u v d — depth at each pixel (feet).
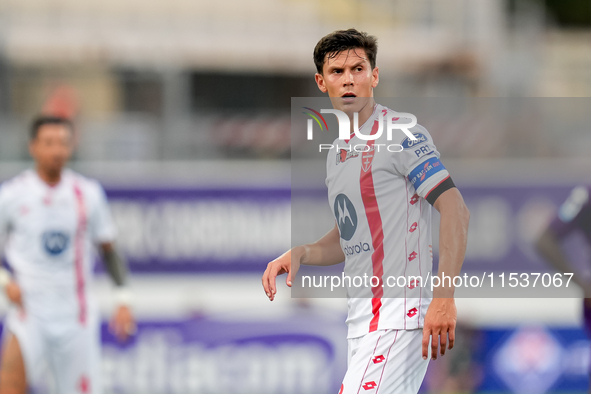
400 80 119.14
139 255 83.30
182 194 83.76
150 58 116.57
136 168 91.25
